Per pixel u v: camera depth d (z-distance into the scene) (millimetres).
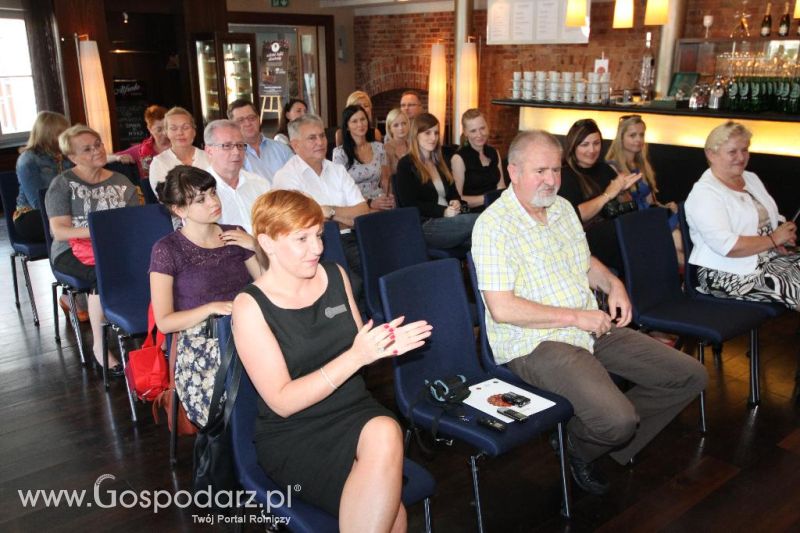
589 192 3646
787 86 5160
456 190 4559
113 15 8523
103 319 3529
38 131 4324
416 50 9297
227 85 8594
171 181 2502
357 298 3285
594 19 7148
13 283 4754
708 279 3361
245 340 1817
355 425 1796
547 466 2752
